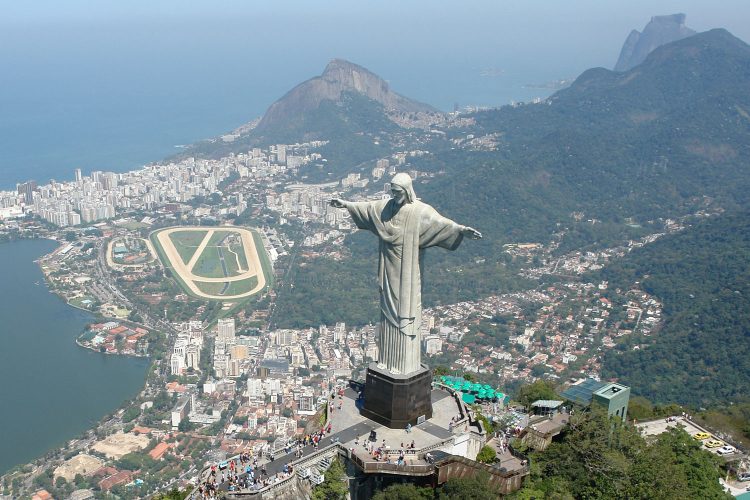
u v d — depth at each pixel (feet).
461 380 468.34
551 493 341.00
